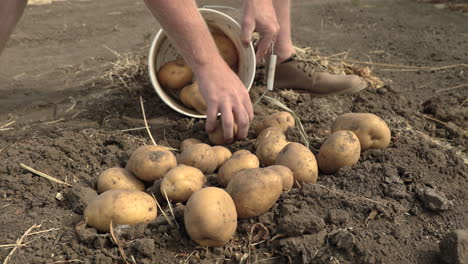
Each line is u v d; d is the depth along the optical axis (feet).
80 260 2.74
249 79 3.91
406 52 5.70
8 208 3.06
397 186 3.07
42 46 6.06
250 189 2.79
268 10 3.79
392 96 4.27
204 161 3.16
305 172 3.04
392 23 6.92
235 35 4.06
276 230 2.83
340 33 6.52
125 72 4.72
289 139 3.52
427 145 3.51
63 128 3.91
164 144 3.68
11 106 4.35
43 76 5.05
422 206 3.00
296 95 4.24
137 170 3.08
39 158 3.42
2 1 3.11
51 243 2.83
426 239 2.85
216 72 3.24
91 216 2.82
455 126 3.93
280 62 4.33
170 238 2.80
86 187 3.11
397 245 2.79
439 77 5.03
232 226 2.72
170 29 3.16
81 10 7.82
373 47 5.92
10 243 2.82
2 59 5.54
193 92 3.84
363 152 3.38
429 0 8.10
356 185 3.10
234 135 3.54
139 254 2.73
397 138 3.55
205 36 3.21
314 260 2.74
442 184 3.17
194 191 2.92
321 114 4.01
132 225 2.81
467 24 6.77
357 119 3.35
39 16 7.36
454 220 2.94
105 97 4.37
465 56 5.50
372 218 2.90
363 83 4.21
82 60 5.48
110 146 3.58
